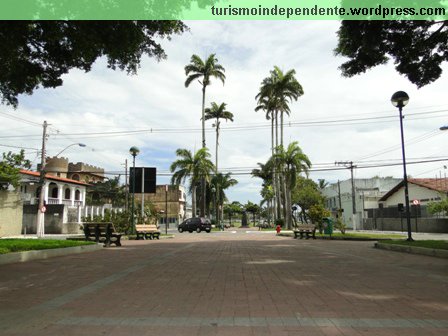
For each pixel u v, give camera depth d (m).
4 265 10.94
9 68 10.92
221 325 5.08
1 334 4.74
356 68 14.92
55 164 59.06
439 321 5.24
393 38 13.95
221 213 67.75
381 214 52.38
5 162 31.41
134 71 12.28
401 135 18.84
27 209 43.38
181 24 11.49
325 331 4.81
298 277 8.85
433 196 44.31
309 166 45.38
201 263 11.53
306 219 67.94
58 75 12.43
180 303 6.30
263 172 56.94
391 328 4.93
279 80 50.88
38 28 10.57
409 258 13.02
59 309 5.93
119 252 15.31
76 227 43.97
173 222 84.69
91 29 10.05
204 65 52.28
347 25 13.45
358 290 7.33
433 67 14.76
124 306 6.11
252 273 9.47
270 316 5.50
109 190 74.94
